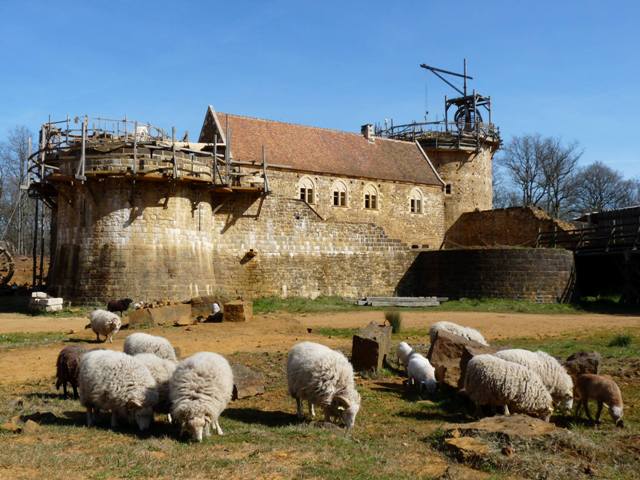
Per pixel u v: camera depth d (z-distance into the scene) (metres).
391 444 10.49
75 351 14.43
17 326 28.14
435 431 11.02
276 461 9.28
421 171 54.16
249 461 9.22
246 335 24.58
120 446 9.95
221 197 40.19
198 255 37.81
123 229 35.22
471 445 9.73
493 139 61.44
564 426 12.17
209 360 11.02
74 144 36.72
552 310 37.62
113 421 11.47
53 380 16.56
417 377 15.45
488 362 11.94
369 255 44.81
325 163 47.72
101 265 35.00
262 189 40.38
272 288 41.25
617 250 40.81
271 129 47.56
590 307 38.91
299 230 42.56
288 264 41.94
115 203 35.25
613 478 8.86
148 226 35.66
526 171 80.88
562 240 47.50
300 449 9.92
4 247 48.75
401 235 51.31
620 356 19.39
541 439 9.96
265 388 15.43
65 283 36.34
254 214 41.12
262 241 41.22
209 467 8.89
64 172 36.03
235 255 40.31
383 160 52.44
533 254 41.72
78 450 9.78
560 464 9.19
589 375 12.73
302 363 12.02
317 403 11.88
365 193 49.59
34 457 9.16
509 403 11.74
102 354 11.59
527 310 37.34
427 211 53.12
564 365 15.18
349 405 11.67
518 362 12.70
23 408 13.11
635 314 34.69
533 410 11.73
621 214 45.41
